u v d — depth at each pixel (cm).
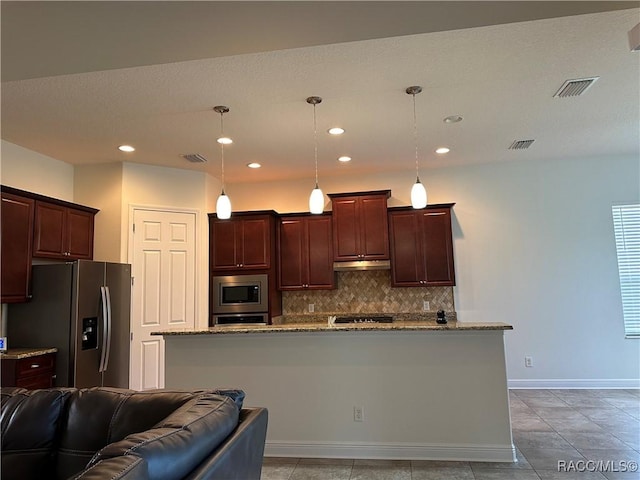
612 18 256
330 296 591
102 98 346
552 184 561
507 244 563
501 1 199
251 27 212
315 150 490
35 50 226
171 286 533
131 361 493
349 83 330
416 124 420
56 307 406
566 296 548
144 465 114
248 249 564
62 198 505
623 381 530
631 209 548
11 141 437
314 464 326
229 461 156
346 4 198
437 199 581
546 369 542
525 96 362
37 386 379
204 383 362
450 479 291
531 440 356
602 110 396
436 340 337
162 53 233
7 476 190
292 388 352
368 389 342
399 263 552
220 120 396
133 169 521
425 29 222
